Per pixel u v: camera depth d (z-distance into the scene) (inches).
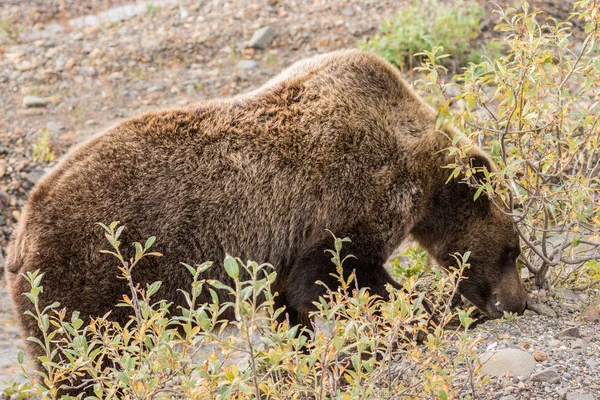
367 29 856.3
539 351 365.4
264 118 406.9
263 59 845.8
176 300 384.5
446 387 282.7
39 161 708.7
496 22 847.1
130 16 967.6
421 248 470.0
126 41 900.0
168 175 386.0
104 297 368.5
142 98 808.9
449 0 866.8
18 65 868.6
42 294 365.1
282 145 403.2
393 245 417.7
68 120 776.9
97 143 392.2
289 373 314.0
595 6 392.8
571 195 398.9
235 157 396.8
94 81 841.5
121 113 786.8
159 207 380.5
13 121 773.3
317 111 410.3
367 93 420.5
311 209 403.9
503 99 414.0
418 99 440.5
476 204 433.1
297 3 927.0
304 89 416.2
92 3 1021.2
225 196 391.9
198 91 810.2
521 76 390.6
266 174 399.2
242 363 417.1
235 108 408.8
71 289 366.0
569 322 408.2
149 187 381.7
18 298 371.6
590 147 421.4
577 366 354.9
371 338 303.6
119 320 371.2
